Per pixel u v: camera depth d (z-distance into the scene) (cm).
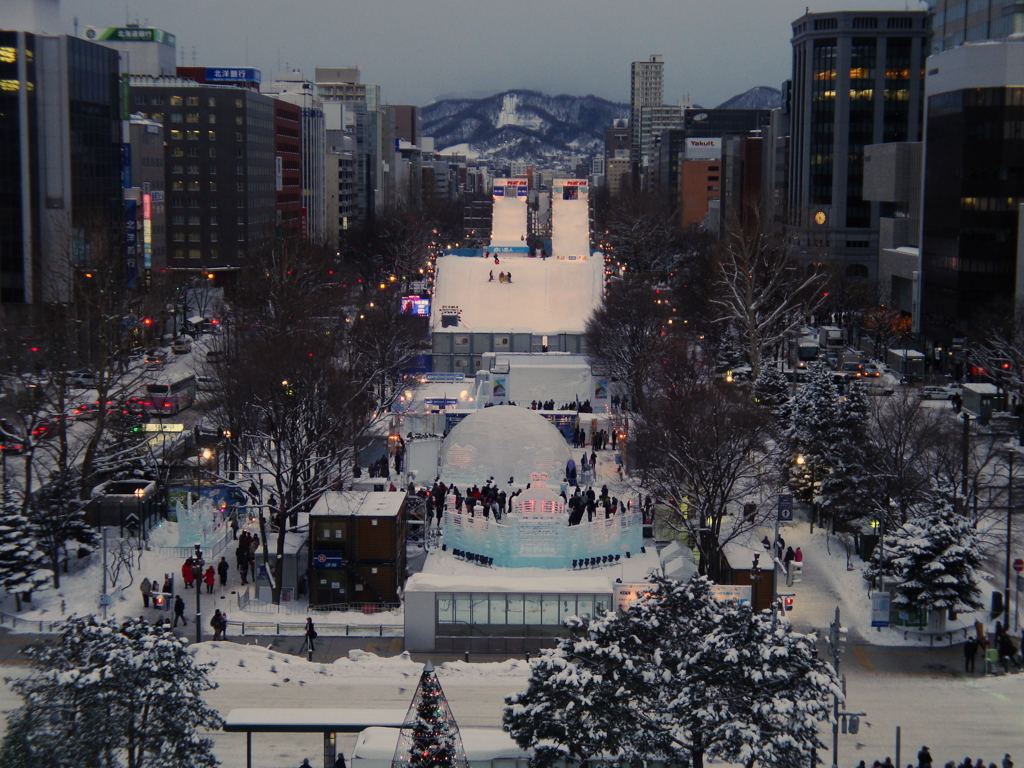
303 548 8288
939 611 7288
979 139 16962
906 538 7431
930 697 6294
